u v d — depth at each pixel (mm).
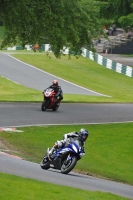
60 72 133750
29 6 78438
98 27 85938
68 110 72188
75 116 67125
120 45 175750
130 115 72562
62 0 79250
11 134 52375
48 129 56750
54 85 69188
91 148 51344
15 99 86250
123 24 167250
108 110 76000
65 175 35031
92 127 60531
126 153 50969
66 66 141875
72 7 80312
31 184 26969
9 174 29922
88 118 66562
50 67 138125
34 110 69250
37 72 129875
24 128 55969
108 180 40125
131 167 46688
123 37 184875
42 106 69000
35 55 150500
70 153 35000
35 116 63938
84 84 122000
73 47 84250
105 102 88250
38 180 29906
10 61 138375
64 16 79500
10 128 55094
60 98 69375
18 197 23266
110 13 176625
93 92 111812
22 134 53094
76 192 26875
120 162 47844
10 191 24344
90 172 42188
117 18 174375
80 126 60188
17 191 24562
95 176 40844
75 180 33438
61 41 79375
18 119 60625
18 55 147750
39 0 78125
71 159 34906
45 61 144375
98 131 58594
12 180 27391
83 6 83750
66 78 127062
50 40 79188
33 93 100562
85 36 83938
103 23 87562
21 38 80875
